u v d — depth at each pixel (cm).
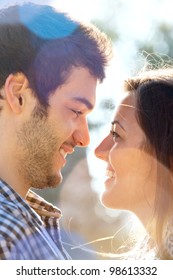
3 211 223
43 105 249
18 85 249
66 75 253
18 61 250
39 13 263
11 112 247
